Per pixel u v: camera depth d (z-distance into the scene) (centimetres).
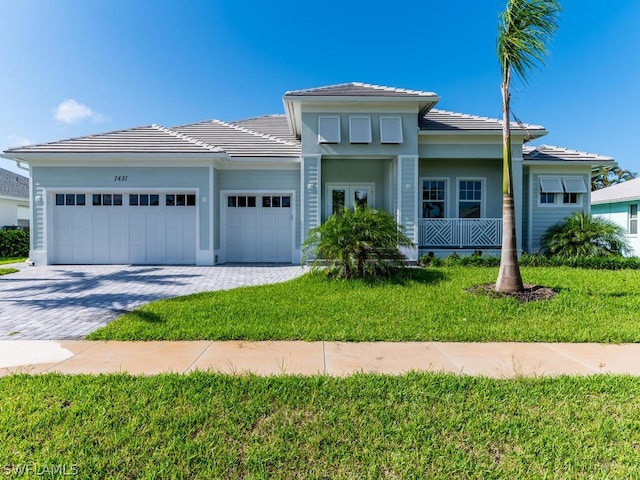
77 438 256
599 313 588
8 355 425
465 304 641
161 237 1288
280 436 261
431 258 1209
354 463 235
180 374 363
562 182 1396
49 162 1246
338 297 698
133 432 263
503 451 248
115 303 695
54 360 409
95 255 1280
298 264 1315
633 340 477
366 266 866
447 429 271
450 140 1295
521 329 514
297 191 1350
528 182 1411
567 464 233
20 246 1803
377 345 464
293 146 1416
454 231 1306
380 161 1436
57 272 1096
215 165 1299
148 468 227
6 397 311
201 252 1270
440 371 375
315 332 498
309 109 1236
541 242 1346
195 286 872
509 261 714
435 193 1435
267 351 440
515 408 301
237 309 613
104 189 1255
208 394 319
